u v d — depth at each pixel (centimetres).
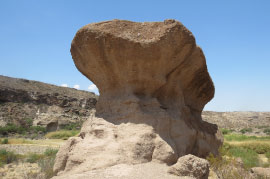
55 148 1897
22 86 5584
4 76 5691
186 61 719
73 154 578
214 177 646
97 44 635
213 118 5909
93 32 630
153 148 593
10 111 4653
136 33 631
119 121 634
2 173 959
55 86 6372
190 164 511
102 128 615
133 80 664
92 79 740
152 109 657
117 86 687
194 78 830
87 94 6688
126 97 654
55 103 5506
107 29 625
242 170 684
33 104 5225
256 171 803
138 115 621
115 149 559
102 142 580
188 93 865
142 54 629
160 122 632
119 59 643
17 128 4000
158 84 677
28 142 2517
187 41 641
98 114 693
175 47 637
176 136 665
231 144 2006
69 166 563
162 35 621
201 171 510
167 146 598
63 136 3350
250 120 5941
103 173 487
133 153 558
